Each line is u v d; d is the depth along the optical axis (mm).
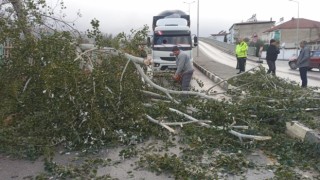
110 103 7426
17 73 8000
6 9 9391
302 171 5668
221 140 6941
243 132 7230
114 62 9156
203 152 6473
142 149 6695
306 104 9422
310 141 6824
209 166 5770
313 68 29812
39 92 7527
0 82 7867
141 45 10945
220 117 7891
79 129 6895
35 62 7766
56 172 5531
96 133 6910
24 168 5809
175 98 9391
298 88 11633
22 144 6590
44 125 7035
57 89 6988
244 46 19844
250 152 6602
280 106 9039
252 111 8523
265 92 10445
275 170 5695
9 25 8500
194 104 8758
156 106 8523
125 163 6020
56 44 7965
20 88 7926
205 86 16375
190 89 12148
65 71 6973
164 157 5797
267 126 7992
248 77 13234
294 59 30125
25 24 8617
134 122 7504
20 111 7676
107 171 5672
